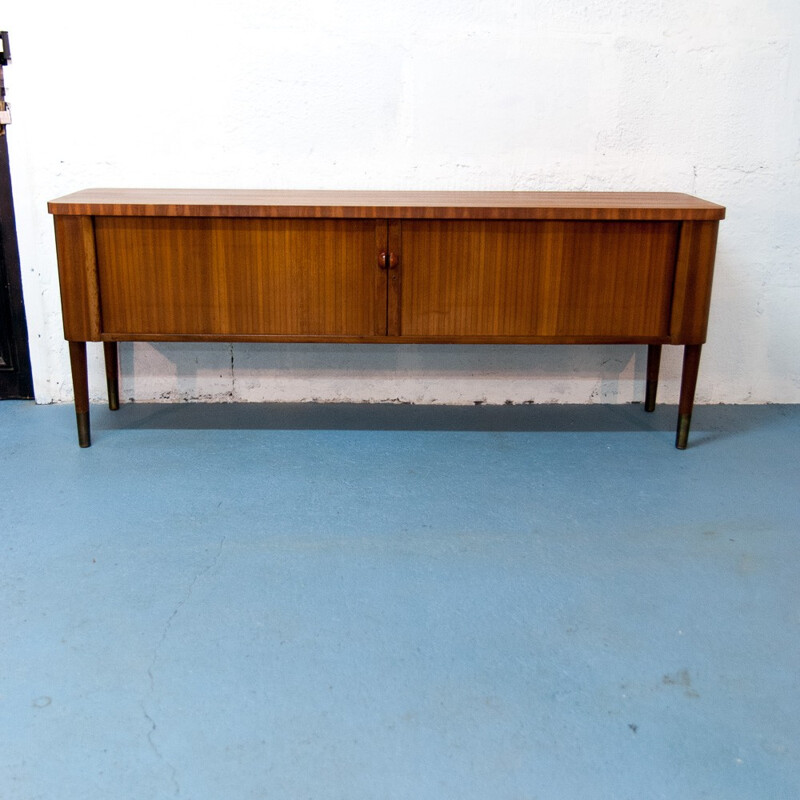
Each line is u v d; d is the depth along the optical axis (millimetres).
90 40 2785
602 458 2662
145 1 2760
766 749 1479
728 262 3039
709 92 2885
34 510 2275
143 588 1921
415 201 2531
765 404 3180
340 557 2059
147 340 2543
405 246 2455
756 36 2840
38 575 1966
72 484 2432
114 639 1741
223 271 2482
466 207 2402
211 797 1366
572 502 2361
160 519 2236
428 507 2318
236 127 2873
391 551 2088
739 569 2035
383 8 2783
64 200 2461
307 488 2424
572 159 2932
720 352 3129
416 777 1408
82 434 2682
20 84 2811
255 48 2807
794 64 2861
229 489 2412
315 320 2523
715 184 2967
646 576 1998
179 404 3107
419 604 1873
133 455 2641
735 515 2301
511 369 3115
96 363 3080
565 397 3154
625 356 3113
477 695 1597
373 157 2910
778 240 3018
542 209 2406
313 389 3129
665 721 1540
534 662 1690
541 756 1456
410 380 3121
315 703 1569
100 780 1396
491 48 2824
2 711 1537
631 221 2453
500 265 2477
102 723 1516
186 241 2461
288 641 1742
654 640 1765
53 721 1518
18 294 3010
